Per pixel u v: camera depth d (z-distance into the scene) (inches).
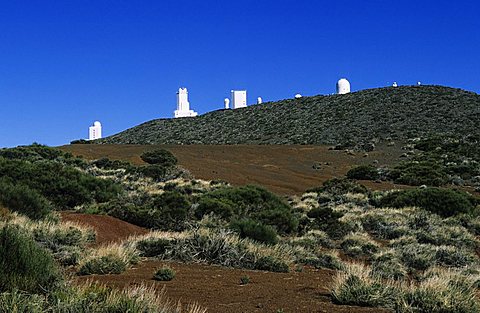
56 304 235.5
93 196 1058.7
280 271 494.6
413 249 694.5
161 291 343.6
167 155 1888.5
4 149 1660.9
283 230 834.2
